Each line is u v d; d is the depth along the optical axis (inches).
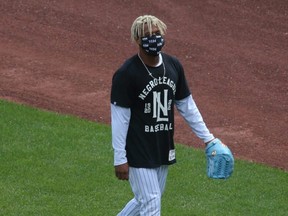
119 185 1293.1
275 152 1504.7
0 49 1948.8
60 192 1251.2
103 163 1373.0
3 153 1385.3
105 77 1834.4
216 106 1724.9
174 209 1215.6
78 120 1573.6
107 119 1605.6
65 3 2274.9
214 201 1256.2
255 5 2386.8
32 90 1733.5
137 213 1027.9
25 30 2080.5
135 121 971.3
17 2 2255.2
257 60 2020.2
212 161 1006.4
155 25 941.2
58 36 2060.8
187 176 1344.7
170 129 987.3
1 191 1239.5
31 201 1211.2
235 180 1343.5
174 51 2026.3
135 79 952.9
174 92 985.5
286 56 2071.9
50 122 1545.3
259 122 1652.3
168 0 2354.8
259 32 2210.9
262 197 1282.0
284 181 1352.1
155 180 983.6
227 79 1889.8
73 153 1407.5
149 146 975.6
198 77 1884.8
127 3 2309.3
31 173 1312.7
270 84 1886.1
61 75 1827.0
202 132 1016.9
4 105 1617.9
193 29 2183.8
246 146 1525.6
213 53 2037.4
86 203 1216.8
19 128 1502.2
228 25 2233.0
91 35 2085.4
